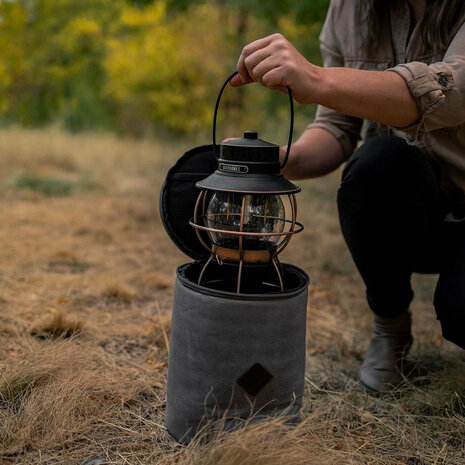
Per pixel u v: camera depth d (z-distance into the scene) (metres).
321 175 2.02
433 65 1.41
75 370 1.79
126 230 4.38
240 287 1.55
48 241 3.80
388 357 1.94
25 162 7.50
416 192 1.74
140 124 12.79
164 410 1.70
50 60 14.02
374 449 1.55
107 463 1.42
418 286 3.17
